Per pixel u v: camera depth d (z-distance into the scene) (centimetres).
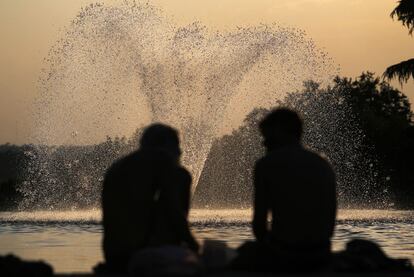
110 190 1712
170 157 1697
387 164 16375
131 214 1680
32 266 1678
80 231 4641
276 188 1680
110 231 1711
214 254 1720
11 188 9381
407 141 15388
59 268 2602
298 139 1734
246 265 1705
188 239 1666
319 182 1680
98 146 8212
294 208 1669
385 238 4225
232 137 10269
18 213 7362
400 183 15738
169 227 1695
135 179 1688
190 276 1554
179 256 1569
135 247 1677
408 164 15475
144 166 1691
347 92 19288
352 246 1803
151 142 1747
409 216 7044
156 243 1681
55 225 5228
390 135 18038
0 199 9319
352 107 19200
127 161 1709
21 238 4088
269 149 1744
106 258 1727
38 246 3584
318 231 1673
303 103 9700
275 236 1684
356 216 6994
